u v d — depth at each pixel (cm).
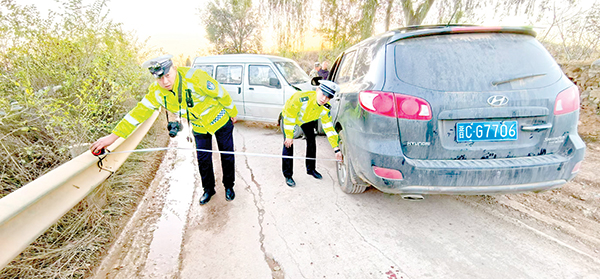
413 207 265
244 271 194
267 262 202
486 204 263
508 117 179
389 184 193
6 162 239
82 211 235
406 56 197
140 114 219
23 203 153
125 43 478
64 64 366
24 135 278
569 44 712
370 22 1075
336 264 197
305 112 288
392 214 255
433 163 184
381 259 200
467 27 197
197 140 263
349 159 250
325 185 318
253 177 349
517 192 184
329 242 220
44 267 190
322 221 248
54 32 371
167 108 229
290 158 307
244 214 265
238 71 571
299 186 318
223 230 242
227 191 292
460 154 184
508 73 184
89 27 408
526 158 185
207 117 246
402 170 187
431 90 182
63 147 254
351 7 1095
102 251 216
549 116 181
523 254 197
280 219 254
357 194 294
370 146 197
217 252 214
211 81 233
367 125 200
